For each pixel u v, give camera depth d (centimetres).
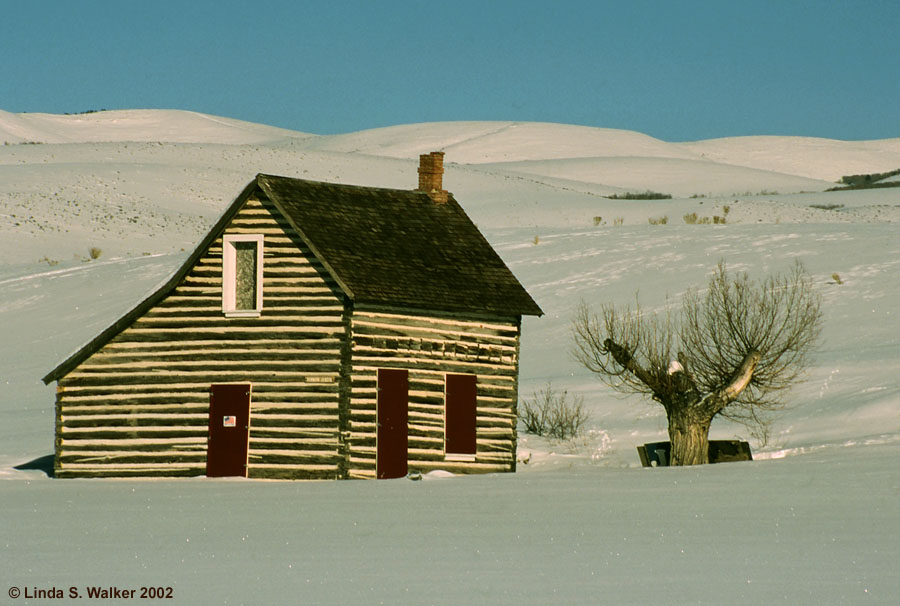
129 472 9231
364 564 4791
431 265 9794
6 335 18700
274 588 4341
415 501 6794
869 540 5231
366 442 8962
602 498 6744
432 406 9344
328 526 5822
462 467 9388
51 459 10500
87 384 9419
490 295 9781
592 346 10606
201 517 6203
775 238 18750
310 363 9056
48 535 5606
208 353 9250
